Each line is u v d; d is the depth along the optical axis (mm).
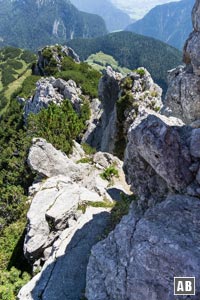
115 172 41406
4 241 28344
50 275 20062
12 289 21516
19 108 131000
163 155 16125
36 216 25656
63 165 38219
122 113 54656
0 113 170000
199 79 19516
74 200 27297
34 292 18922
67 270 20141
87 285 16078
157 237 14031
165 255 13414
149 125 16828
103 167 44375
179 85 21672
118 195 35594
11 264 25781
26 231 27734
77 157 52344
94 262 16672
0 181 44531
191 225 14320
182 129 17109
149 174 17953
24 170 42625
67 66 143750
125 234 16109
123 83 56656
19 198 33531
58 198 27344
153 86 55719
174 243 13570
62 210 26031
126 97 53969
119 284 14609
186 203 15211
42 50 165125
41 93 89750
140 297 13578
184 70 21484
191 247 13336
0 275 23281
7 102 177500
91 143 74438
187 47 18031
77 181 38125
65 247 22094
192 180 15883
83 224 23984
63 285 19109
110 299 14766
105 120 71000
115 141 56844
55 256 21453
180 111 21828
